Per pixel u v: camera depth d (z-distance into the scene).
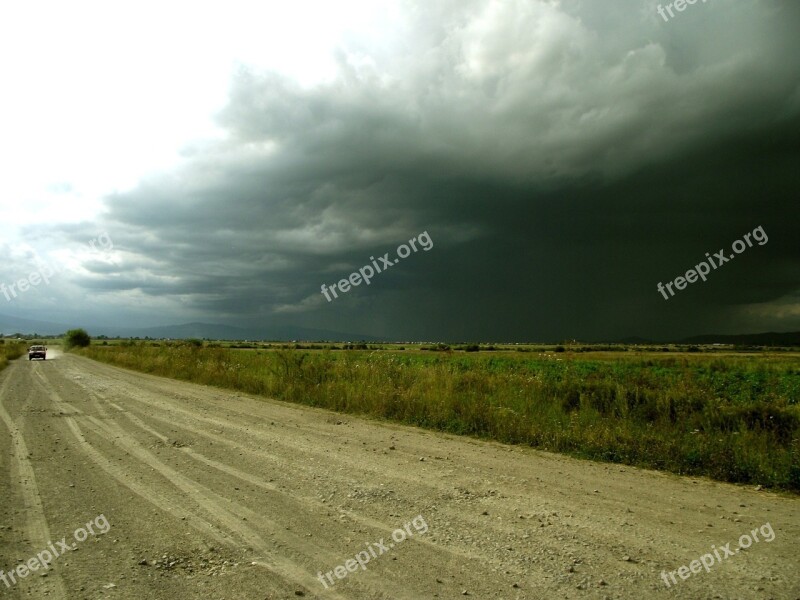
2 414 13.41
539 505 6.15
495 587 4.03
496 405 12.73
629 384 13.78
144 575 4.25
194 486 6.83
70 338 93.69
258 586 4.05
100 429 11.21
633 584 4.07
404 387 15.49
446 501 6.25
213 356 28.20
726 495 6.86
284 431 11.18
